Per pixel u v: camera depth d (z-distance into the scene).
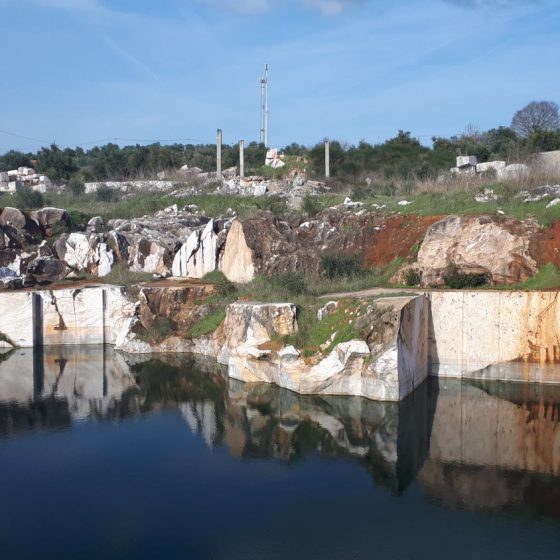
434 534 12.80
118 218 38.94
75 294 29.28
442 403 19.97
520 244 23.22
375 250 27.84
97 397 21.70
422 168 46.59
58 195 46.19
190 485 15.05
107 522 13.32
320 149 52.25
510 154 41.88
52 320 29.16
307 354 21.16
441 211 27.95
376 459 16.45
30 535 12.83
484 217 24.27
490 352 21.84
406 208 30.17
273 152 54.31
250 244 29.41
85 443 17.62
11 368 25.22
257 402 20.64
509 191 28.75
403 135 57.34
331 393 20.83
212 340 26.62
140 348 27.48
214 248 31.23
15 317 28.62
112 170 59.34
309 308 22.45
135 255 33.16
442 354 22.42
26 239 33.38
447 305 22.33
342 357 20.34
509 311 21.53
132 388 22.69
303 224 31.52
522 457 16.42
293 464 16.22
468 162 42.16
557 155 37.69
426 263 24.53
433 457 16.50
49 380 23.67
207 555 12.07
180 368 25.11
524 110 64.50
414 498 14.34
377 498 14.36
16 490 14.77
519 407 19.61
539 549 12.24
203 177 50.00
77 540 12.62
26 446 17.42
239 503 14.15
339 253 28.19
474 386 21.39
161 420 19.44
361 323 20.38
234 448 17.25
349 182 46.00
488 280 23.72
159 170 59.06
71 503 14.14
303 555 12.06
